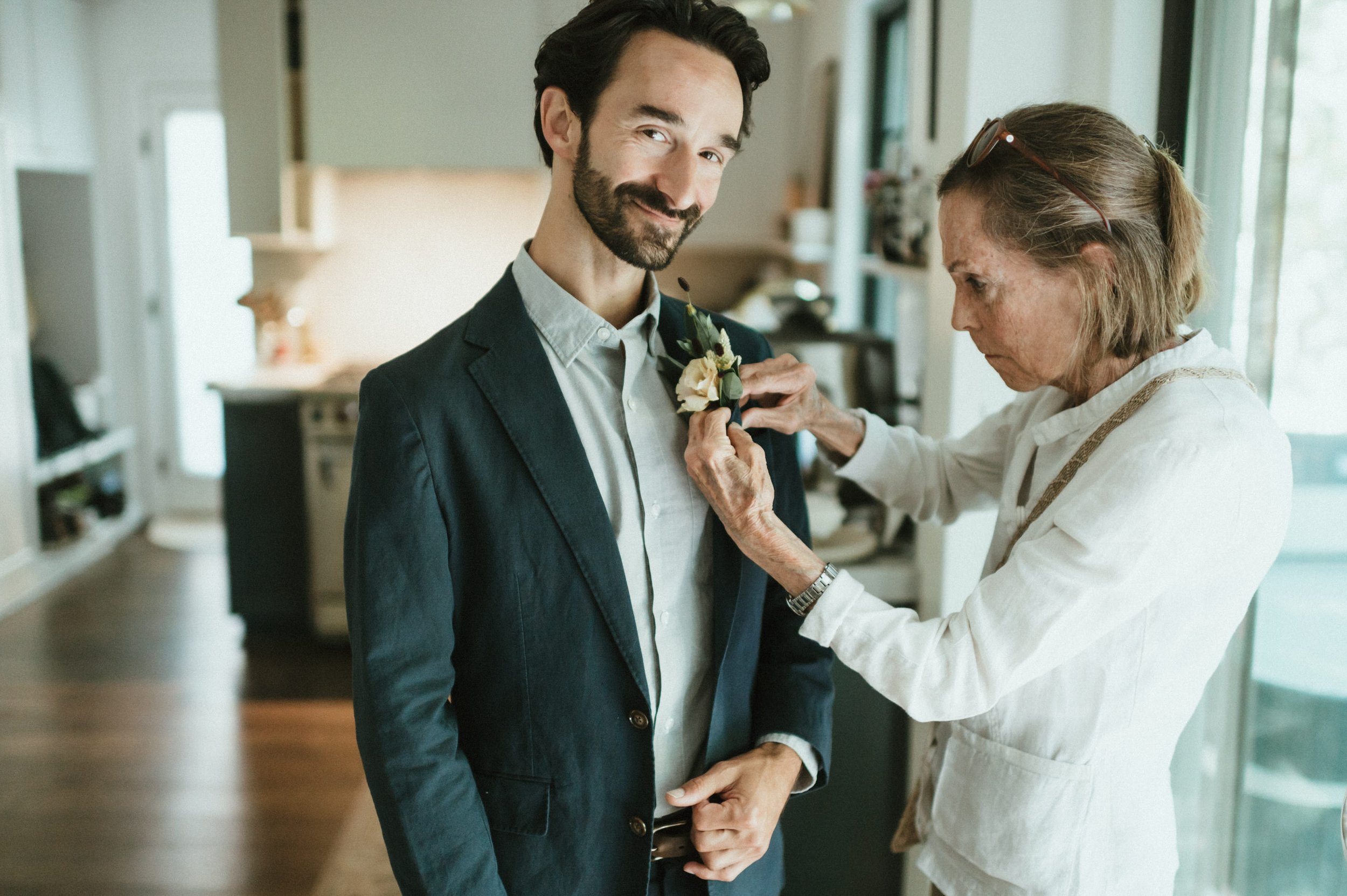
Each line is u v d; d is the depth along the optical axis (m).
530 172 4.82
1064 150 1.08
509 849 1.09
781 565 1.11
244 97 4.19
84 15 5.70
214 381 4.34
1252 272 1.65
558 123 1.06
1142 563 1.04
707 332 1.10
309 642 4.33
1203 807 1.82
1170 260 1.12
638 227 1.03
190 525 6.02
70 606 4.73
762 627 1.28
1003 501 1.29
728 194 4.95
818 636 1.12
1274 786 1.65
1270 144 1.59
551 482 1.05
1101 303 1.11
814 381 1.29
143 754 3.33
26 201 5.66
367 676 1.03
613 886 1.09
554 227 1.10
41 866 2.70
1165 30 1.74
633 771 1.08
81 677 3.95
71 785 3.13
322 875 2.67
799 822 2.12
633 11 1.00
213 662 4.11
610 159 1.01
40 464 5.10
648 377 1.15
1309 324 1.53
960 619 1.09
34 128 5.12
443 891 1.02
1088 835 1.16
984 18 1.83
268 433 4.22
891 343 2.78
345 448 4.15
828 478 2.53
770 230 4.98
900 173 2.93
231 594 4.32
